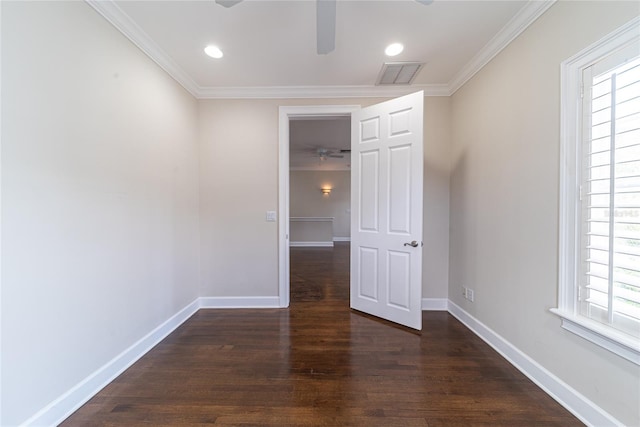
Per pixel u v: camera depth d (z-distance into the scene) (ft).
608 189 4.43
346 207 31.30
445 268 9.84
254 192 10.14
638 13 3.94
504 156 6.79
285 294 10.27
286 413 4.93
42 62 4.43
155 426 4.64
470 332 8.13
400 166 8.53
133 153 6.59
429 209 9.78
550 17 5.40
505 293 6.77
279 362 6.56
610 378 4.31
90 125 5.36
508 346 6.63
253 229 10.19
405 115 8.37
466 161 8.59
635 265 4.09
